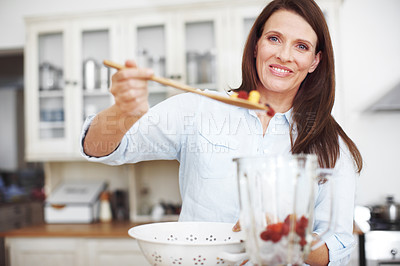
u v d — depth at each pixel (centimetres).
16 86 591
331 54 106
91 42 289
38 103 294
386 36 275
